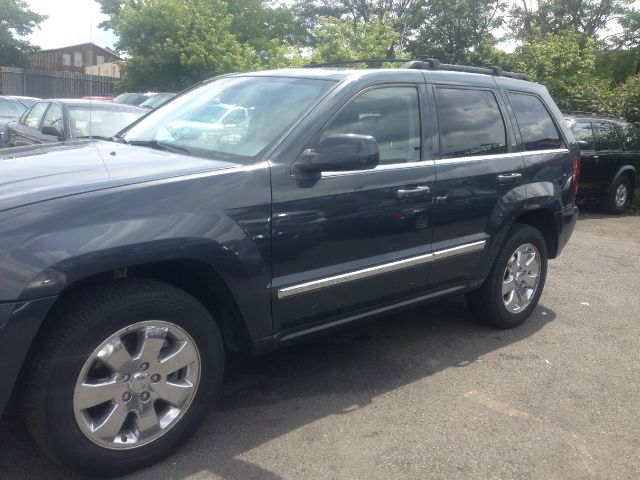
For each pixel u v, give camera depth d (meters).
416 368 4.39
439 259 4.27
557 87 16.58
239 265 3.18
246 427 3.49
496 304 5.02
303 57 20.34
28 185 2.84
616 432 3.68
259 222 3.25
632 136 12.36
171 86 28.09
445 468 3.21
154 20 27.12
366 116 3.86
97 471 2.88
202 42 26.66
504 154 4.82
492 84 4.91
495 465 3.27
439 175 4.21
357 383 4.11
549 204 5.19
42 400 2.66
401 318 5.40
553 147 5.36
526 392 4.12
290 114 3.65
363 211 3.72
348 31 18.09
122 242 2.75
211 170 3.18
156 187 2.95
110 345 2.81
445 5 21.80
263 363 4.35
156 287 2.95
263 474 3.07
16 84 28.30
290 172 3.39
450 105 4.46
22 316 2.53
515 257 5.12
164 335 2.98
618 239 9.71
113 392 2.86
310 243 3.49
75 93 29.61
